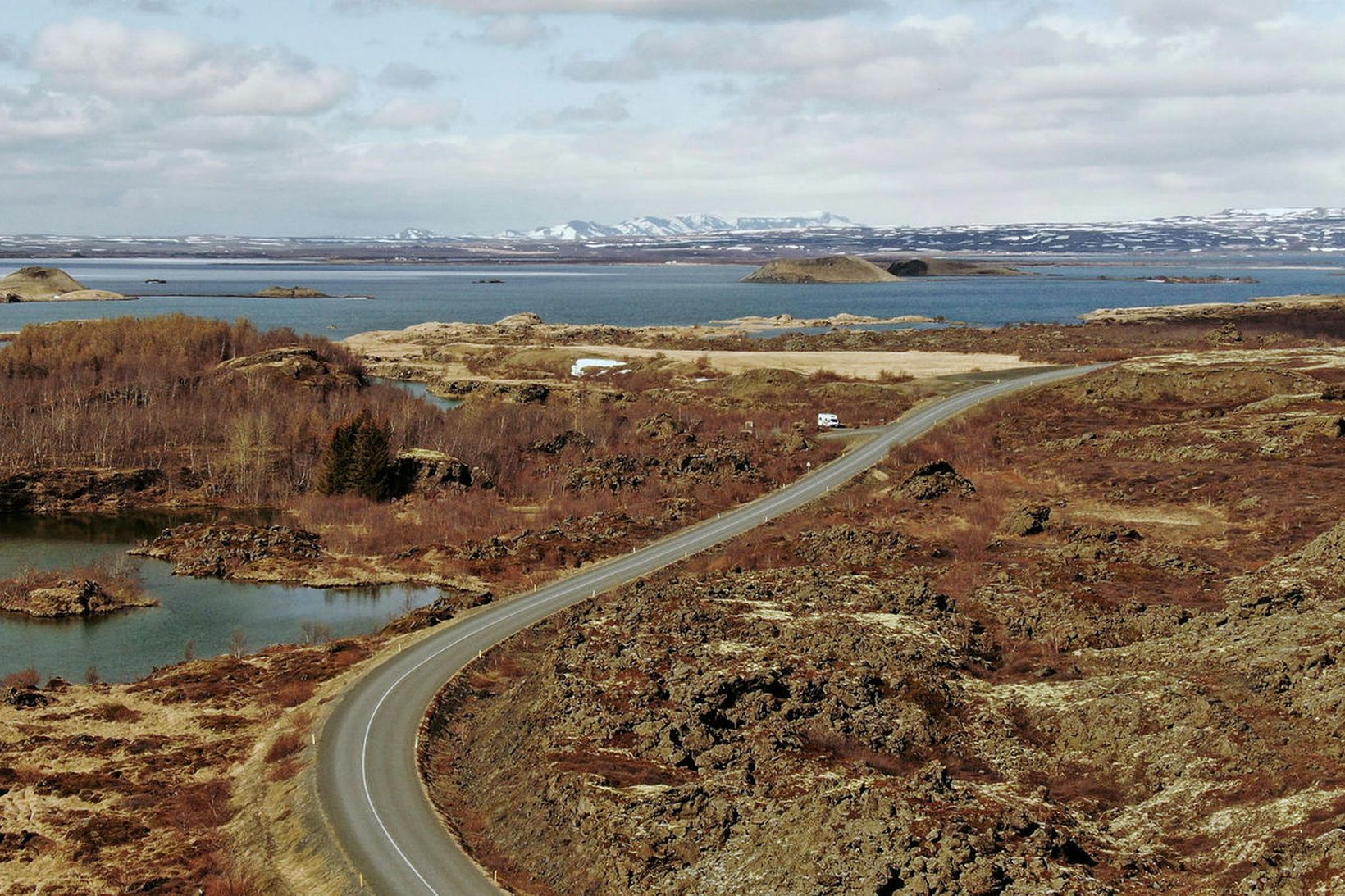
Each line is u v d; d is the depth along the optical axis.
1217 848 46.28
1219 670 61.25
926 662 67.12
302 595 97.19
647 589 84.75
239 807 58.06
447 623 84.50
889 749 57.38
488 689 73.44
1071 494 113.69
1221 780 51.19
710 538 105.69
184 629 88.62
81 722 68.81
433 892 47.75
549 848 50.47
